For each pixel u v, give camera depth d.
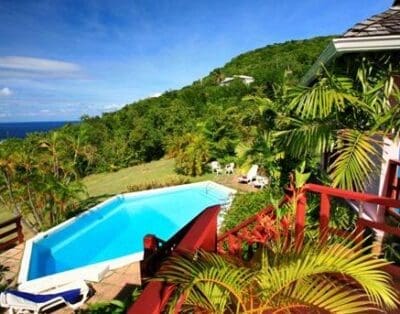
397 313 2.86
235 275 2.24
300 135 5.46
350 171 4.53
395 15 5.85
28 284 7.27
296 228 4.13
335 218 6.62
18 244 11.06
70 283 7.00
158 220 15.48
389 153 6.39
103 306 4.17
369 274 2.21
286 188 5.25
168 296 1.88
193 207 16.47
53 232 12.09
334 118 5.24
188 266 2.15
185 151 21.48
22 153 14.43
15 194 14.29
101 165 26.36
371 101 5.00
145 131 27.61
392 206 3.35
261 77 41.12
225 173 20.27
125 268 8.36
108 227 14.59
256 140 9.59
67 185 14.85
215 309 2.38
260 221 4.88
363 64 5.13
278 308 2.27
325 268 2.19
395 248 5.32
